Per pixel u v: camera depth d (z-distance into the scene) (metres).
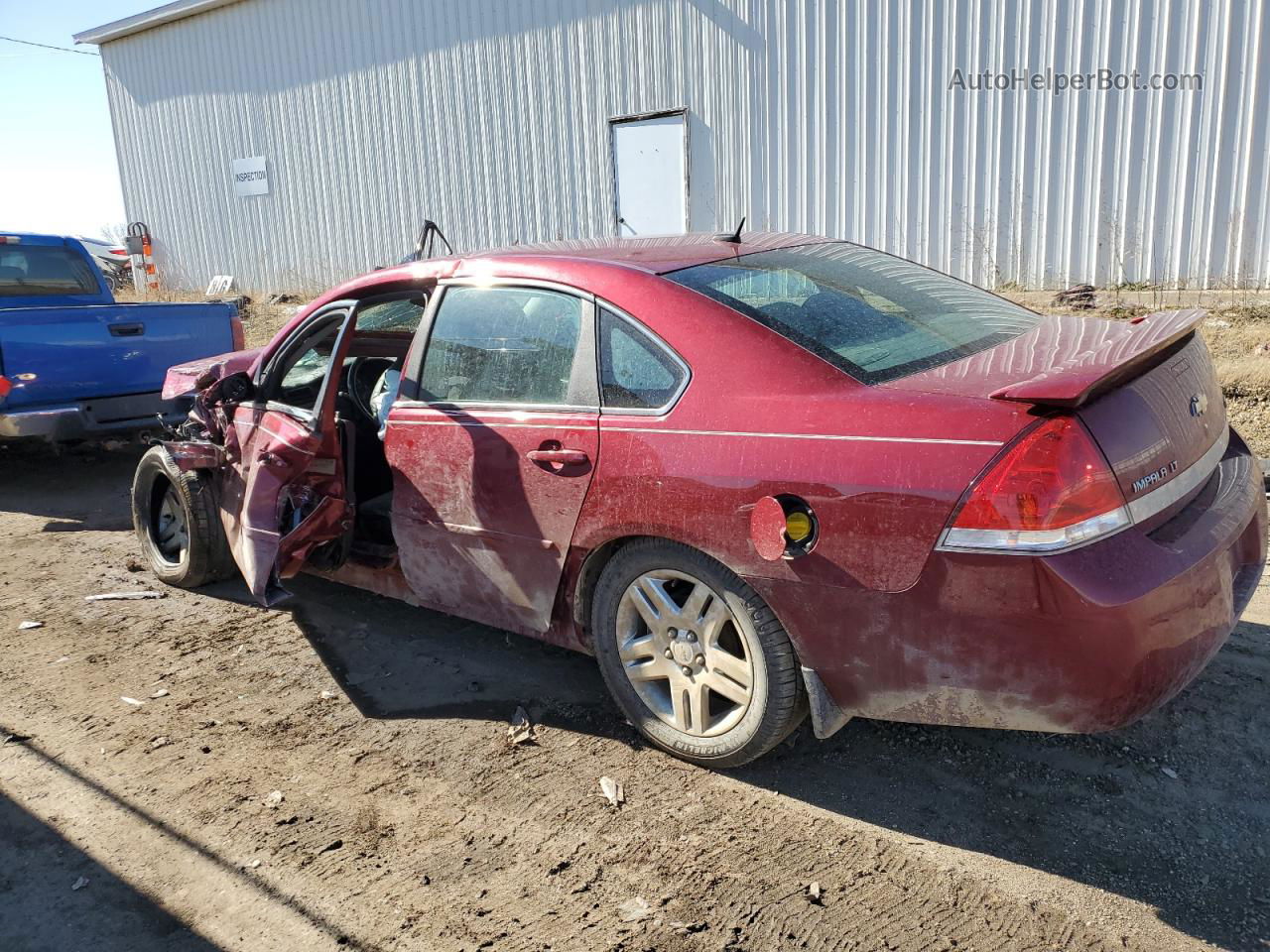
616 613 3.21
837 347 2.89
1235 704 3.31
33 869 2.86
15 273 8.15
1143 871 2.59
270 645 4.32
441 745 3.42
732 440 2.80
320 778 3.25
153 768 3.37
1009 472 2.38
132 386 7.17
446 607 3.80
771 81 11.46
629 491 3.00
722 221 12.24
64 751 3.50
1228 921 2.40
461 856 2.81
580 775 3.18
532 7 13.06
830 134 11.23
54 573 5.43
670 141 12.38
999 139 10.34
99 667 4.18
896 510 2.52
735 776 3.13
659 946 2.42
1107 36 9.62
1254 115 9.20
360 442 4.60
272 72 16.20
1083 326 3.20
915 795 2.97
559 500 3.20
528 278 3.43
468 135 14.19
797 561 2.69
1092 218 10.09
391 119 14.96
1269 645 3.69
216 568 4.93
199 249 18.56
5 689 4.00
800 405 2.73
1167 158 9.64
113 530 6.24
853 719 3.42
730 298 3.08
